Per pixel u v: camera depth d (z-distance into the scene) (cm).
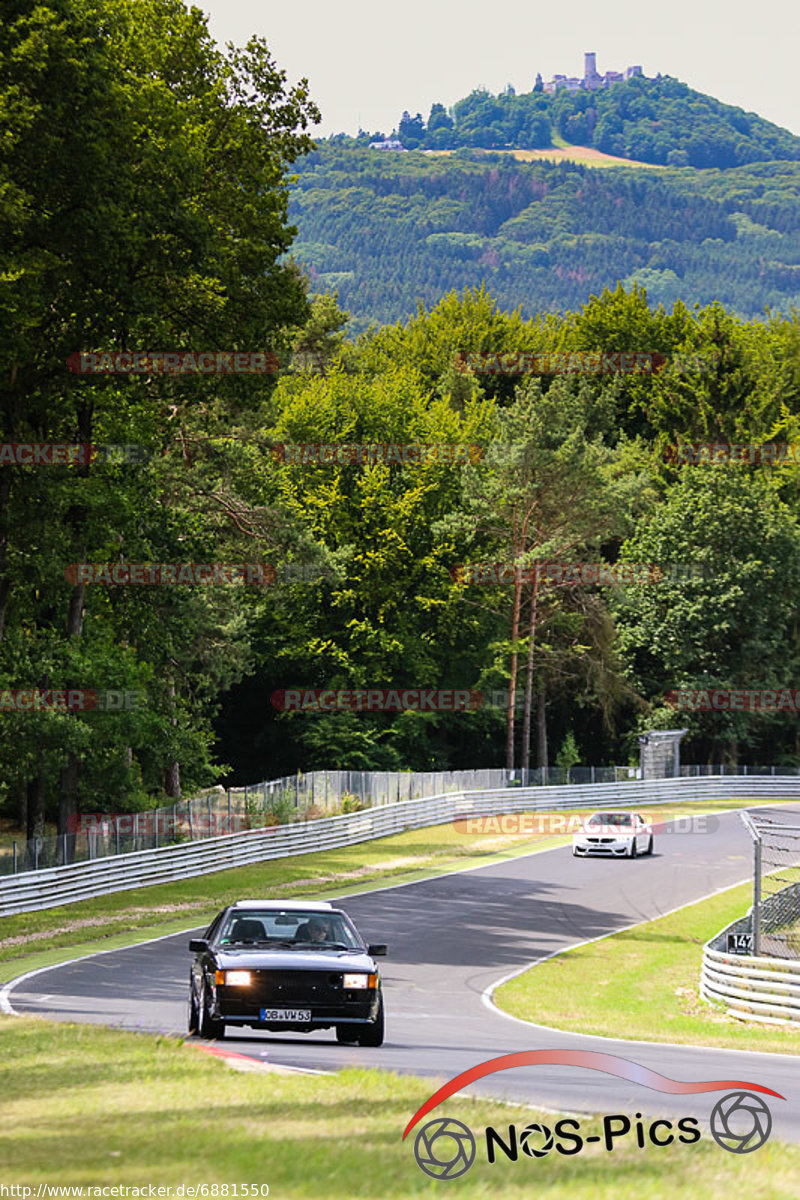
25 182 7819
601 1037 5112
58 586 10969
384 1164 2134
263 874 11306
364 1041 4150
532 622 19950
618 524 19612
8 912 8806
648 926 9400
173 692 14575
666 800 18575
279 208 9938
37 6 7381
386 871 11719
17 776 11831
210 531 13938
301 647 19825
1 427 9212
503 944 8300
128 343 9644
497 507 19325
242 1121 2464
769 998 6347
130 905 9400
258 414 13950
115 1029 3997
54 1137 2277
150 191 8319
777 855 13375
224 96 10056
